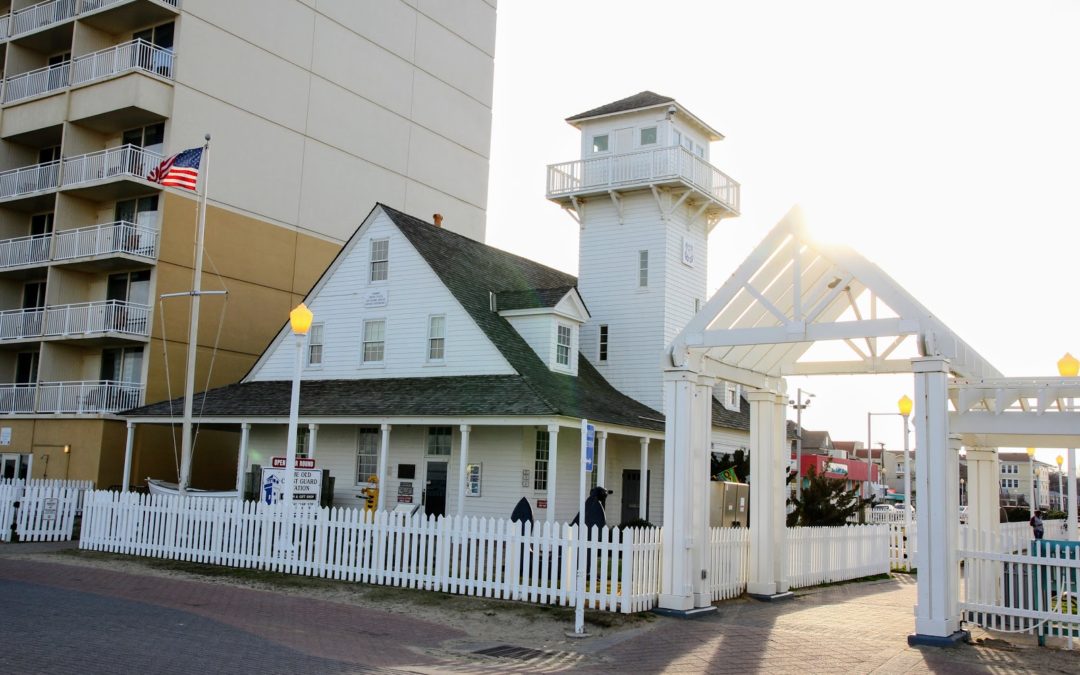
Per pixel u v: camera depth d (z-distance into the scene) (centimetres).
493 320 2839
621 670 1088
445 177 4722
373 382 2855
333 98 4094
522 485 2553
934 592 1295
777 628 1397
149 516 2067
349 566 1753
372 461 2820
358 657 1070
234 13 3656
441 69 4750
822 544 2103
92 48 3631
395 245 2948
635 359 3086
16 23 3916
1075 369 1983
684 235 3195
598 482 2489
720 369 1625
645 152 3077
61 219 3519
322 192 4000
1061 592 1331
